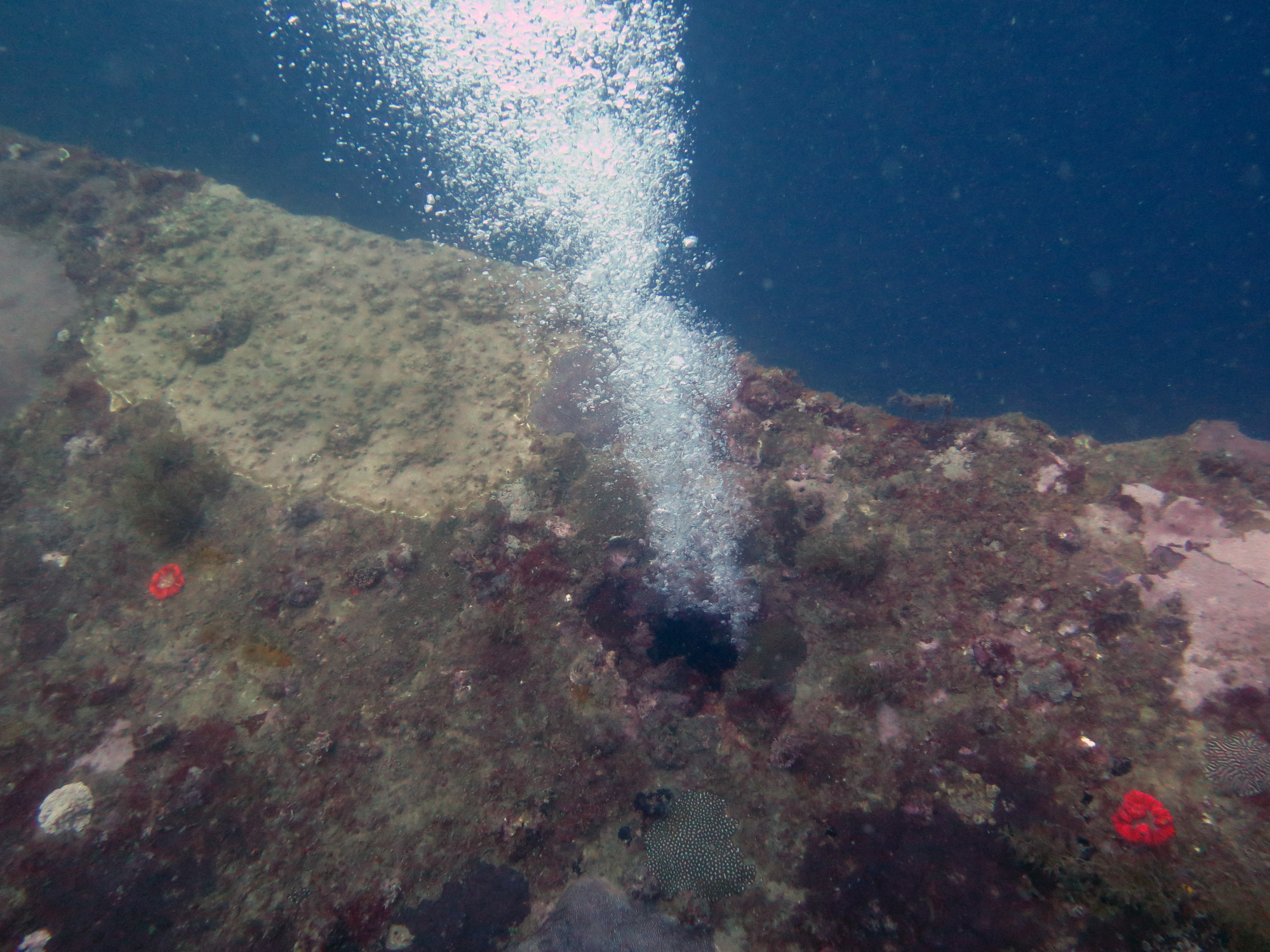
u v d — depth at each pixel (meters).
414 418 5.70
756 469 5.38
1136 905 2.97
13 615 4.63
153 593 4.77
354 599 4.69
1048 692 3.69
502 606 4.53
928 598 4.28
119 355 6.02
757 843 3.60
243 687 4.29
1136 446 4.77
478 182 7.40
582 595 4.57
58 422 5.66
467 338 6.32
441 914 3.45
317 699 4.20
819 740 3.85
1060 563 4.23
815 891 3.40
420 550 4.91
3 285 6.28
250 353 6.07
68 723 4.12
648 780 3.89
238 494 5.27
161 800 3.79
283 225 7.06
